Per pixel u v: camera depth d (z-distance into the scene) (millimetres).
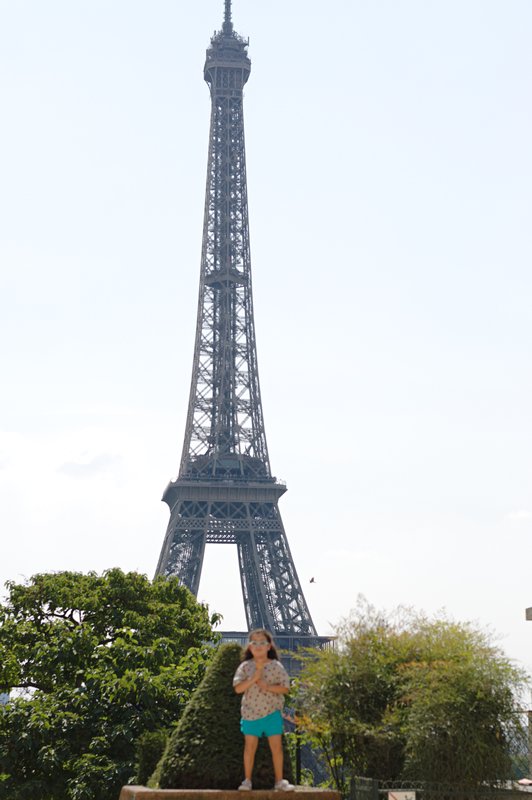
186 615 71062
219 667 29516
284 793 26016
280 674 26047
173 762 28188
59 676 55875
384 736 30781
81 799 46406
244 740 28172
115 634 63656
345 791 32969
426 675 30516
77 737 50062
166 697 51438
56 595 65938
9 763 49625
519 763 31594
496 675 30578
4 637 61969
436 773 29453
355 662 32656
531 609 42312
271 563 199875
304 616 193625
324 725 32344
